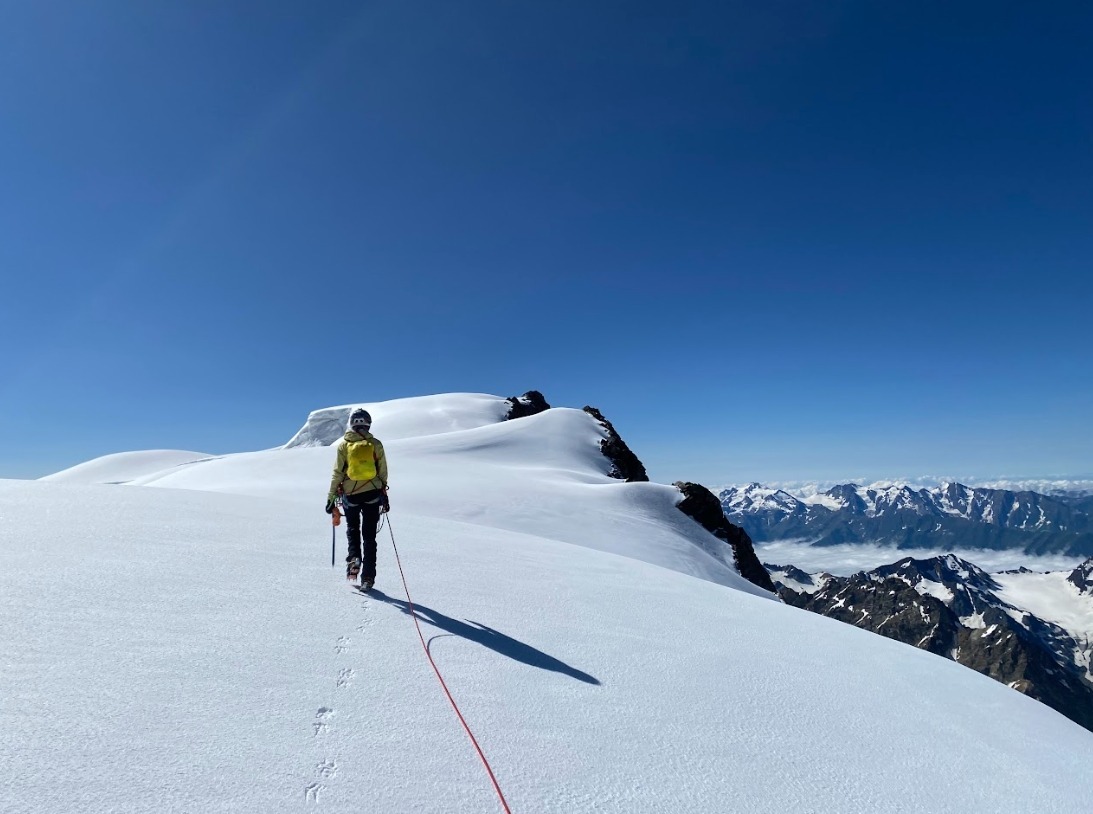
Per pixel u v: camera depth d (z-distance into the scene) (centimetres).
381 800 366
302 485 3256
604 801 409
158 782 345
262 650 550
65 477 12100
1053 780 599
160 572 734
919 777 542
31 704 405
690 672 689
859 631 1159
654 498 5528
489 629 714
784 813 441
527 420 8938
